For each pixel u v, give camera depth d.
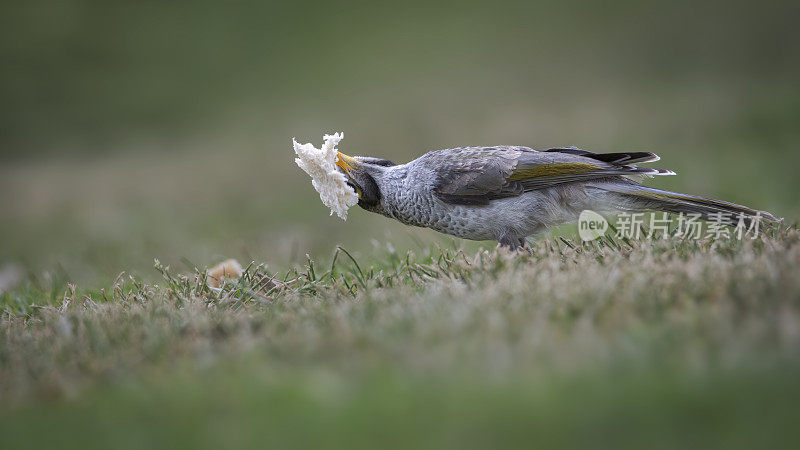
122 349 7.92
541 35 43.78
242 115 40.00
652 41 41.28
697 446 5.52
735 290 7.29
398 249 13.78
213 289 9.98
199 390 6.87
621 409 5.91
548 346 6.77
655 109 31.23
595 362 6.52
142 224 24.62
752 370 6.14
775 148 24.30
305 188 27.05
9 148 39.88
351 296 9.17
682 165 22.67
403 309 7.93
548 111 32.88
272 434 6.13
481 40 44.09
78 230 25.30
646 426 5.73
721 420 5.71
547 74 38.56
